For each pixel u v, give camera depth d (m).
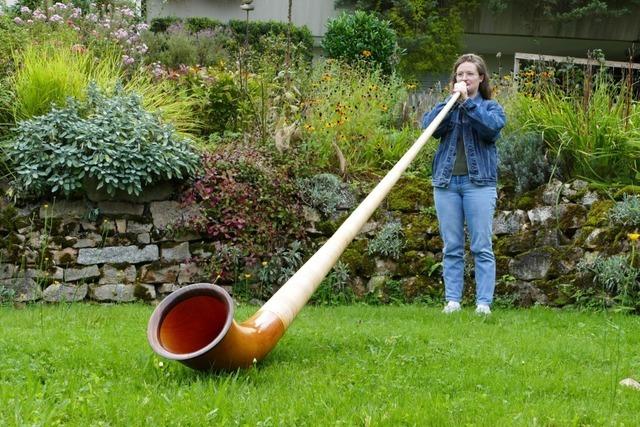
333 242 4.06
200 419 2.74
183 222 6.69
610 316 6.07
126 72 8.66
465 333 4.80
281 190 6.93
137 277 6.64
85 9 13.23
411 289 6.87
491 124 5.54
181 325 3.51
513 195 7.02
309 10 19.66
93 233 6.61
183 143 6.89
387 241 6.89
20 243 6.52
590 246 6.74
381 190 4.54
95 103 7.03
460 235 5.83
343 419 2.78
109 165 6.44
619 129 7.20
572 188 7.00
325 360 3.72
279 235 6.89
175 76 9.11
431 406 2.97
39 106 7.07
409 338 4.37
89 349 3.84
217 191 6.81
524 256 6.80
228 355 3.32
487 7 20.25
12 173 6.57
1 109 7.06
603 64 9.05
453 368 3.69
